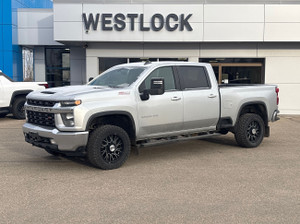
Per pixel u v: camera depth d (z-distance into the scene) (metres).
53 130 6.06
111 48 15.02
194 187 5.49
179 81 7.29
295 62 14.87
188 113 7.29
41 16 18.05
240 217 4.34
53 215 4.41
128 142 6.60
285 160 7.22
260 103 8.42
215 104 7.70
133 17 13.91
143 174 6.19
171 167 6.66
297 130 11.05
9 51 17.36
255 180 5.86
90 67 15.06
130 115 6.51
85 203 4.81
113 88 6.64
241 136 8.20
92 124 6.54
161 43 14.95
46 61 19.58
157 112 6.87
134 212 4.50
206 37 13.95
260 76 15.16
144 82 6.83
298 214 4.45
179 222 4.20
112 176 6.06
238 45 14.88
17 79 18.30
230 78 15.15
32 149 8.24
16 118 13.30
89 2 13.97
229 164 6.89
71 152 6.12
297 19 13.88
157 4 13.86
